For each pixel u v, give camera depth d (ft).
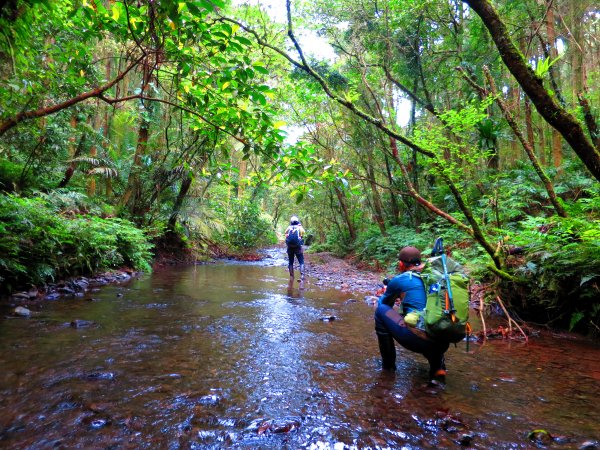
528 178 29.99
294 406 7.72
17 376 8.63
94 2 11.14
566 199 27.20
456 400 8.30
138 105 28.12
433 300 8.98
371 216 54.70
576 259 14.71
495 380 9.64
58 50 15.01
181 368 9.66
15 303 16.03
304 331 14.10
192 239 47.39
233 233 59.77
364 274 35.96
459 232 30.76
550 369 10.61
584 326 14.76
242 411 7.38
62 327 12.94
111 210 33.12
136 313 15.71
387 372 10.05
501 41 10.61
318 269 41.04
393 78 36.60
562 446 6.45
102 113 38.14
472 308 18.74
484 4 10.61
